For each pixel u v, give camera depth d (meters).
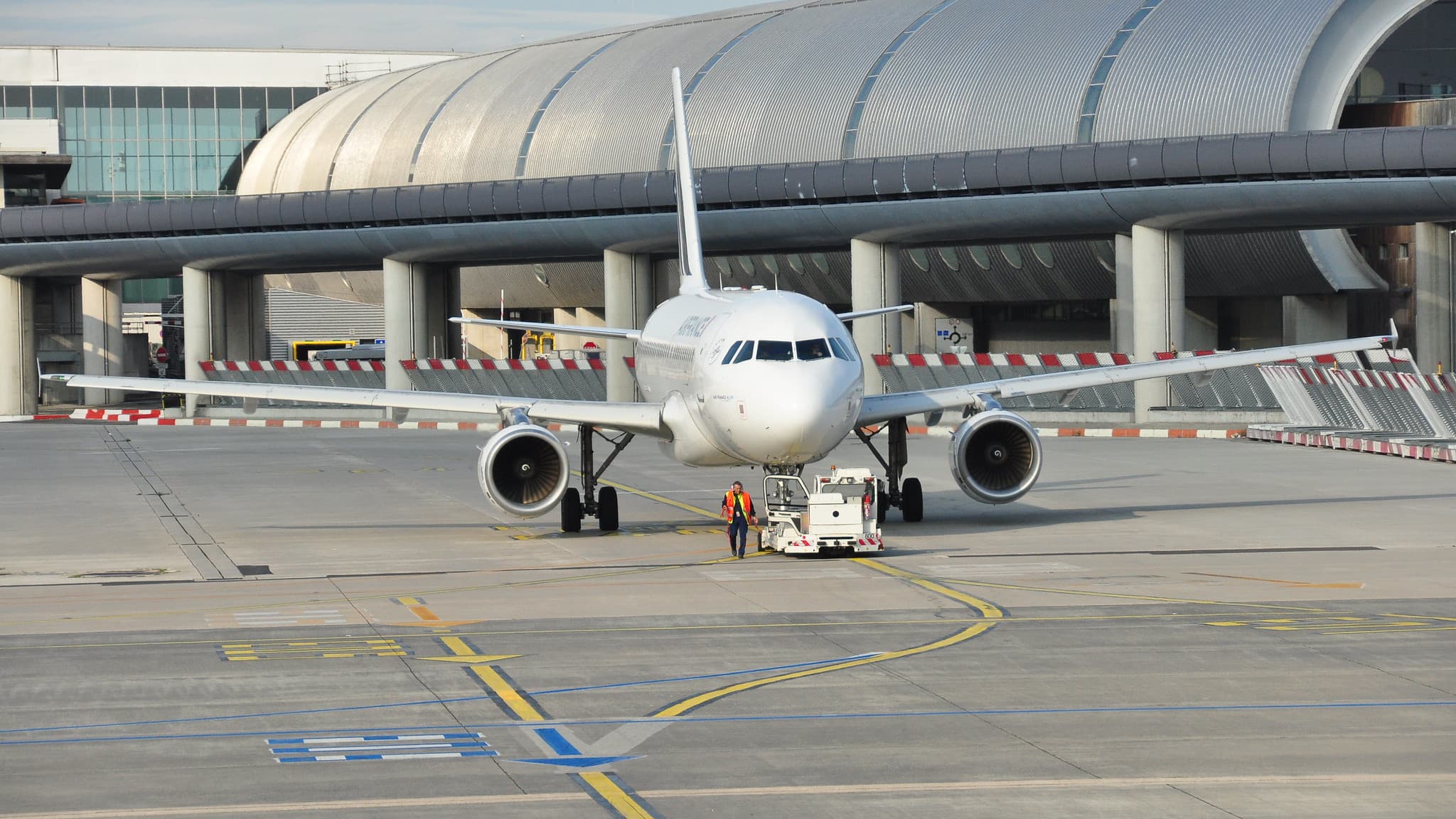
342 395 137.62
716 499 162.50
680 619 90.62
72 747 61.81
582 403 135.25
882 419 131.50
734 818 52.12
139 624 91.19
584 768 58.47
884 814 52.47
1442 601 93.56
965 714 66.31
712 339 122.69
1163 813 52.38
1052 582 103.62
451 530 139.62
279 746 61.81
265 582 109.56
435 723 65.56
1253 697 68.81
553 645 83.00
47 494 177.38
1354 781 55.97
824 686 71.94
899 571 109.19
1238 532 128.50
